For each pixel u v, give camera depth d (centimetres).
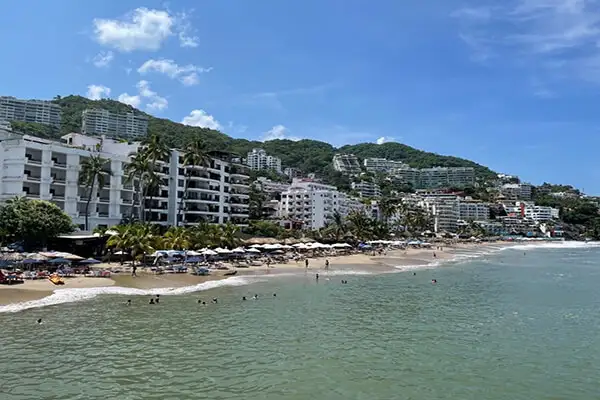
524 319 4491
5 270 5838
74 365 2839
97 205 9588
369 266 9669
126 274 6506
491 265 11050
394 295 5825
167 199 11400
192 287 5912
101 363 2886
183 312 4403
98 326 3778
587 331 4016
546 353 3328
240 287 6112
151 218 10844
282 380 2677
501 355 3262
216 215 12475
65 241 7469
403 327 4047
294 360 3041
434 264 11038
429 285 6888
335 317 4400
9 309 4262
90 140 10875
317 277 7300
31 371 2720
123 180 10100
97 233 7919
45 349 3139
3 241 6825
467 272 9125
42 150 8619
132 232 7356
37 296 4809
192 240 8388
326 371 2844
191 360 2991
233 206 13512
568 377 2831
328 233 14488
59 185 8925
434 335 3784
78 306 4491
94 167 8744
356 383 2658
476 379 2770
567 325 4247
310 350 3275
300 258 10231
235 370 2823
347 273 8300
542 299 5731
